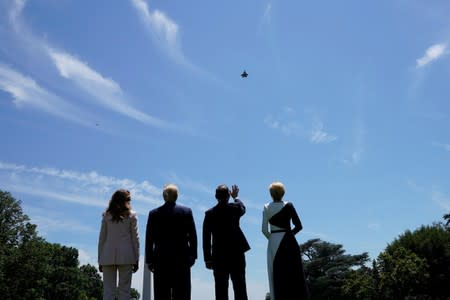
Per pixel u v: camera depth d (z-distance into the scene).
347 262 67.81
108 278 7.81
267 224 8.24
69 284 70.50
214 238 7.96
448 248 51.31
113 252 7.69
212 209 8.10
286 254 7.87
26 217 48.28
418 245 53.03
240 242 7.93
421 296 50.00
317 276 68.00
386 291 50.12
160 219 7.58
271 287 7.91
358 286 54.91
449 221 57.12
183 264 7.41
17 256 45.22
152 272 7.67
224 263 7.77
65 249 75.25
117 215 7.71
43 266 47.97
